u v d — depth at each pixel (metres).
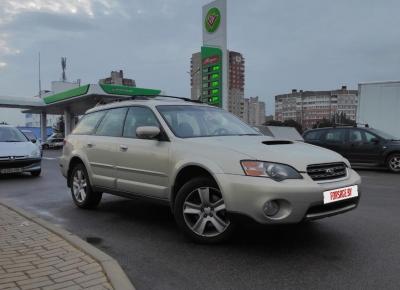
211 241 4.98
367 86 19.36
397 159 14.16
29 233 5.27
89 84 32.88
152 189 5.68
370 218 6.39
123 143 6.25
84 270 3.96
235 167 4.63
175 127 5.68
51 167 16.48
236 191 4.55
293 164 4.51
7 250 4.57
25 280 3.72
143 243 5.21
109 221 6.43
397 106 18.62
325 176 4.67
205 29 28.92
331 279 3.94
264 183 4.39
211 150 4.97
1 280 3.72
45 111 49.81
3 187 10.55
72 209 7.43
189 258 4.59
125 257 4.68
